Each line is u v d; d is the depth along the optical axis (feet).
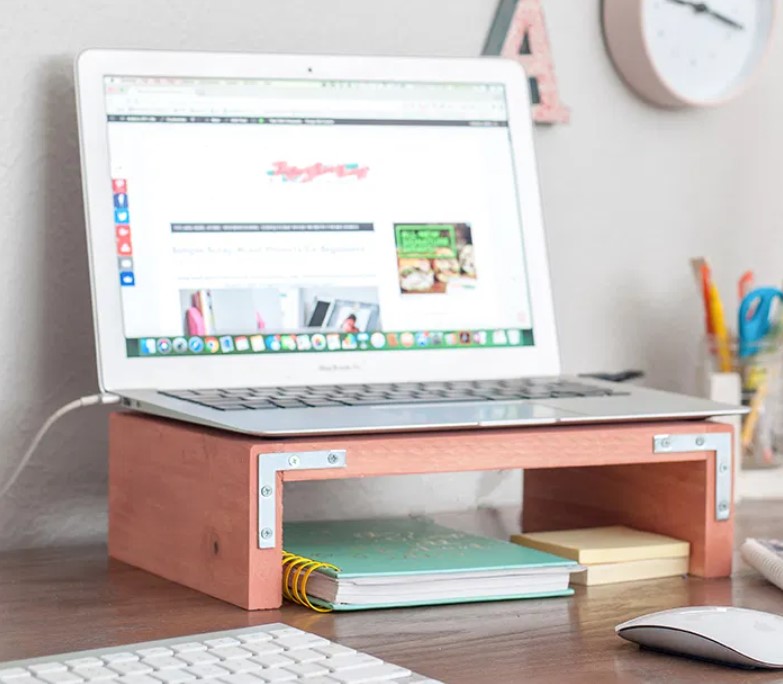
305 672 2.29
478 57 4.17
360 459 3.01
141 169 3.63
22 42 3.76
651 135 4.96
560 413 3.31
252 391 3.58
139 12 3.95
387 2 4.39
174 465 3.19
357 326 3.82
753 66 5.06
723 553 3.46
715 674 2.51
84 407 3.89
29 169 3.78
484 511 4.47
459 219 3.99
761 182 5.21
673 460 3.40
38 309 3.81
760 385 4.73
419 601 3.01
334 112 3.89
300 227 3.79
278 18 4.19
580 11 4.77
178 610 2.90
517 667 2.52
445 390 3.72
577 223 4.80
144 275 3.59
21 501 3.79
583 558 3.34
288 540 3.44
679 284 5.04
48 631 2.68
